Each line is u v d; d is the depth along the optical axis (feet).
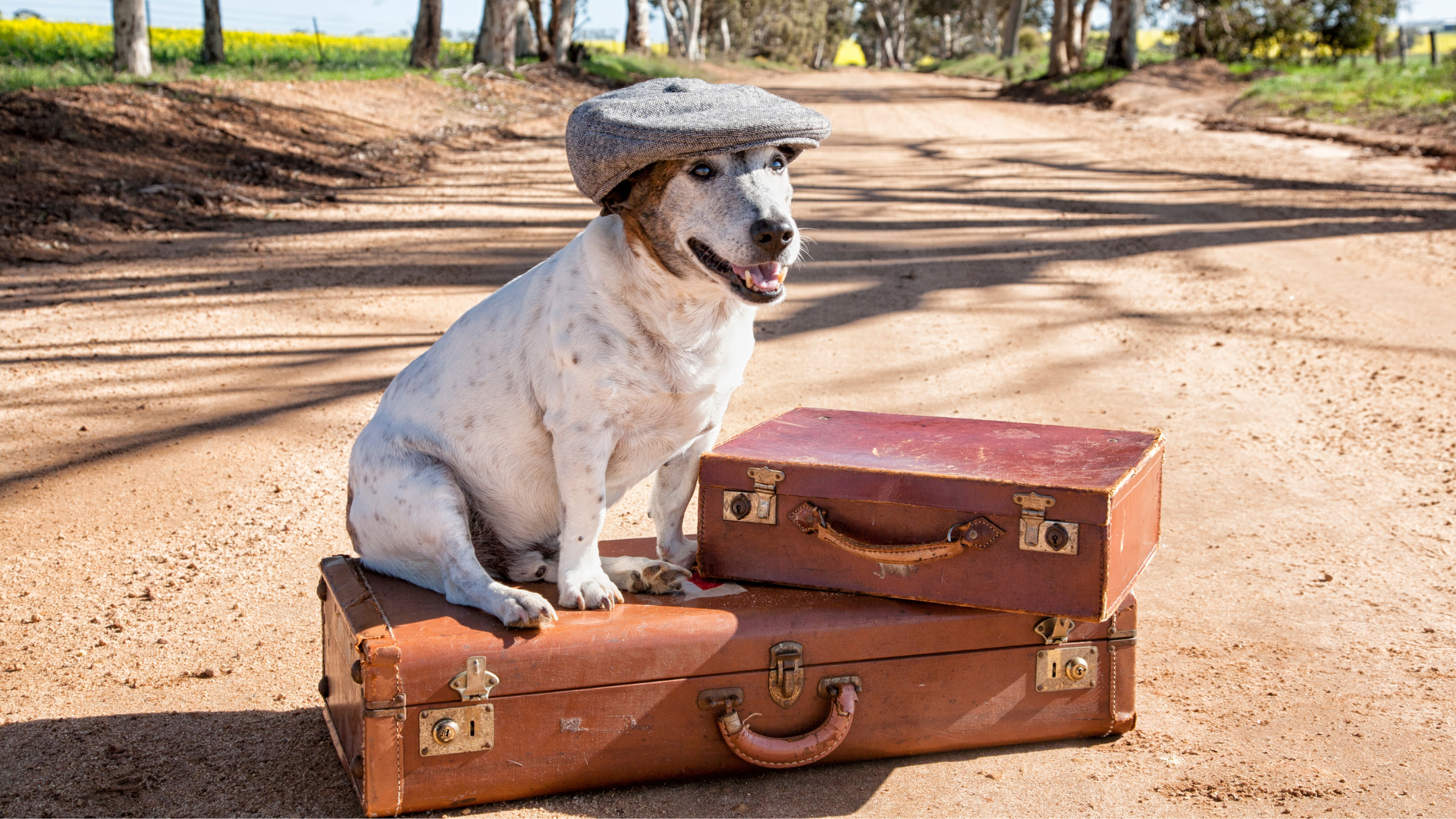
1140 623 11.62
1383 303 26.94
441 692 8.01
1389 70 93.76
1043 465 8.93
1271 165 55.52
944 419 10.93
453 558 8.98
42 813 8.18
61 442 16.98
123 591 12.25
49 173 36.58
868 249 34.55
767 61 235.40
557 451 9.14
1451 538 13.62
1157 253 33.99
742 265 8.30
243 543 13.60
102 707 9.83
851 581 9.04
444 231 36.19
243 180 41.73
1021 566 8.44
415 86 72.38
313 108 56.34
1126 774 8.86
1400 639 11.10
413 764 8.06
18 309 24.95
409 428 9.75
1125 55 112.27
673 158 8.34
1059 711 9.30
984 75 181.47
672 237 8.55
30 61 67.56
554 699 8.25
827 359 22.53
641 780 8.66
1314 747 9.18
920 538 8.75
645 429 9.37
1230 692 10.16
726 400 9.83
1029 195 46.19
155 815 8.22
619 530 14.19
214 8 75.92
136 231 33.73
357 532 9.91
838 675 8.77
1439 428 17.79
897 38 299.38
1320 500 15.01
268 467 16.24
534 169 51.57
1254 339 23.94
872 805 8.47
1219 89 97.09
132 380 20.27
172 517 14.35
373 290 27.91
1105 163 57.00
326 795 8.55
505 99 76.89
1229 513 14.60
